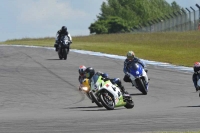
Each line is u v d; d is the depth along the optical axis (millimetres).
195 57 136500
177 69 105688
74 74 93375
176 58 135125
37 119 42875
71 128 36781
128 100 52406
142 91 67875
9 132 35000
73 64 112312
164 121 39875
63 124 39031
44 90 72500
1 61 117250
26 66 106500
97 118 42781
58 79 85812
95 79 50844
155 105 55969
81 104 58375
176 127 36562
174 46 176250
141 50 161750
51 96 66438
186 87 76188
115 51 156250
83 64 112688
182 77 90562
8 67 104188
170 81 84625
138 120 40781
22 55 135500
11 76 89062
